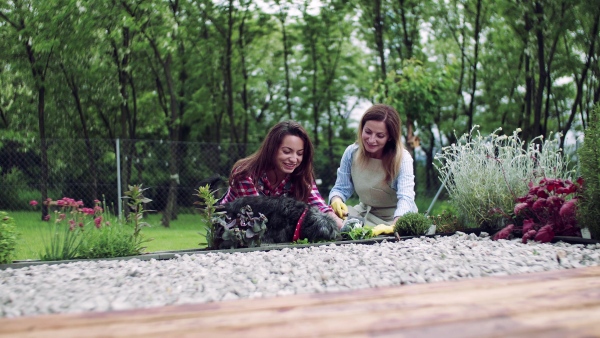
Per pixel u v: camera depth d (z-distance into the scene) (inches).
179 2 531.8
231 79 621.3
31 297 74.4
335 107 768.3
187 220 453.4
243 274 90.6
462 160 170.9
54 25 422.0
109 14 435.2
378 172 165.2
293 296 66.4
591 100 585.9
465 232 157.4
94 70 474.0
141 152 452.8
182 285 81.4
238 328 51.8
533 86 549.3
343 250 120.3
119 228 127.9
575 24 470.3
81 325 53.7
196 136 705.6
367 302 62.5
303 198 150.4
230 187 147.7
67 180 424.2
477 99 679.7
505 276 79.7
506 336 48.1
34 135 516.7
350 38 714.8
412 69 339.6
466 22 608.1
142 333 50.4
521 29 488.1
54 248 121.5
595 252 115.0
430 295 66.1
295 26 657.0
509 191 160.7
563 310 57.8
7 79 479.5
